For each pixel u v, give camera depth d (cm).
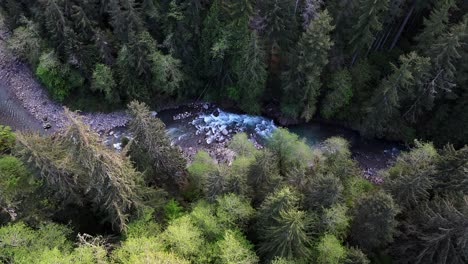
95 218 3008
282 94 4928
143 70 4556
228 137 4841
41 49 4588
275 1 4019
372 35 4291
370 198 2614
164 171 3184
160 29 4600
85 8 4291
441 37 3975
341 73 4469
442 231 2508
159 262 2248
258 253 2636
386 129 4719
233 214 2655
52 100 4997
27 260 2378
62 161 2412
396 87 4106
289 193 2377
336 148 3678
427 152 3294
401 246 2825
